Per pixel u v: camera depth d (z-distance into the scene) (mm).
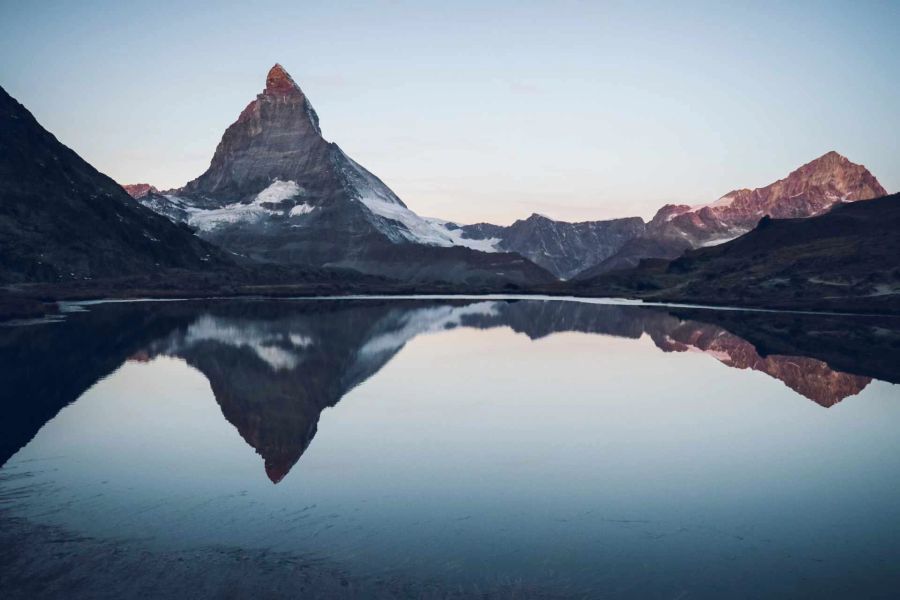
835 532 21406
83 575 17281
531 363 57531
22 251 148250
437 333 81312
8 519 20844
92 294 131750
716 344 73000
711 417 37875
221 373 48594
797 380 50406
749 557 19516
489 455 29531
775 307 136000
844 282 146625
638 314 119812
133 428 32844
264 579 17297
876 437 33594
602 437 33062
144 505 22297
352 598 16469
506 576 17875
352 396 42000
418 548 19422
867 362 60094
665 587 17594
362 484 25125
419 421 35781
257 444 30375
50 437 30859
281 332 76625
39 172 177875
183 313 101250
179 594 16484
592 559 19094
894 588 17734
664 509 23203
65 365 50781
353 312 113750
